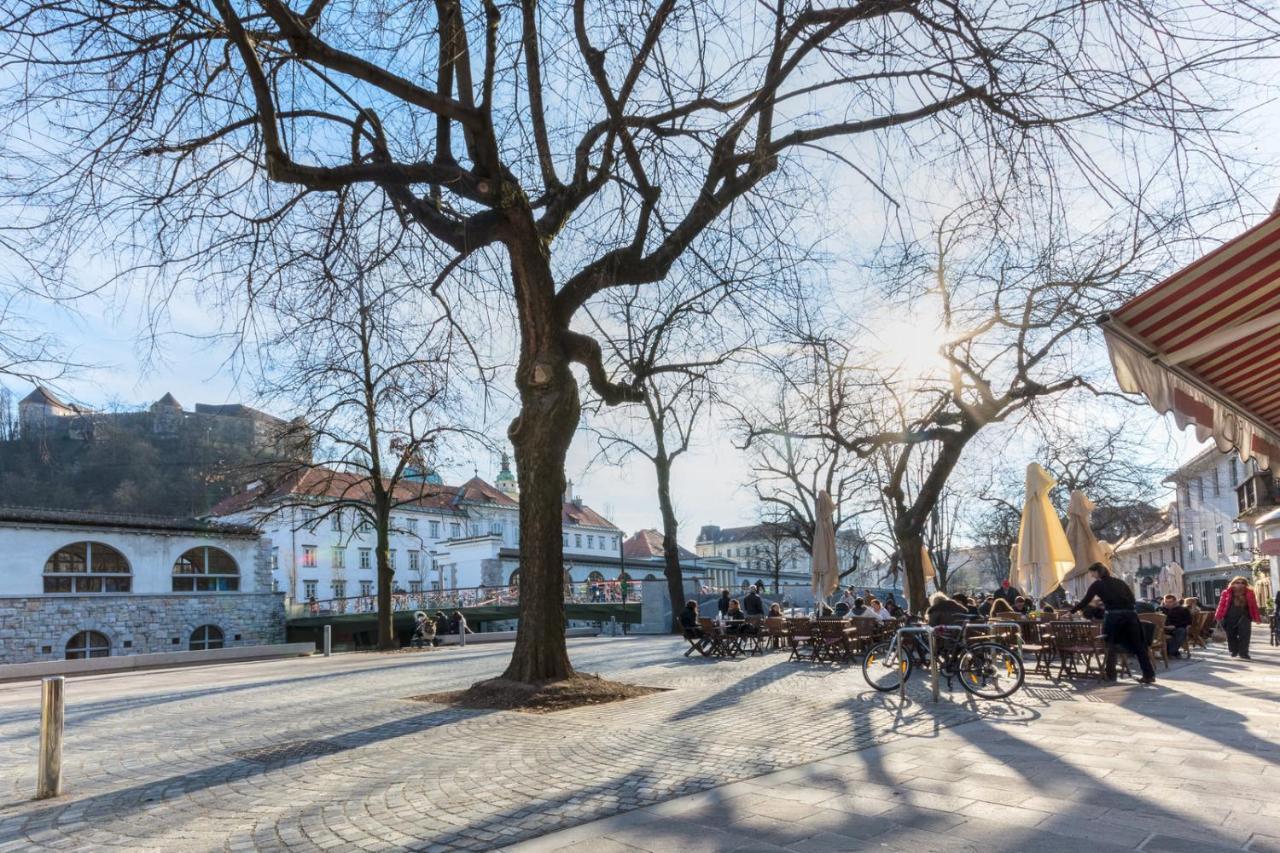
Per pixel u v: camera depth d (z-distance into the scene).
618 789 5.91
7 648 35.75
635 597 47.66
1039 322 17.41
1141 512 45.38
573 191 11.24
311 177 8.69
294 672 19.23
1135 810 4.93
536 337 11.20
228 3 7.49
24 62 7.62
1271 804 5.00
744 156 10.79
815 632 15.74
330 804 5.80
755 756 6.92
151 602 40.84
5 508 37.06
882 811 5.07
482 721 9.30
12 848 5.07
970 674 10.78
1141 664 11.67
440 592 49.47
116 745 8.84
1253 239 4.62
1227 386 6.49
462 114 9.27
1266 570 36.75
